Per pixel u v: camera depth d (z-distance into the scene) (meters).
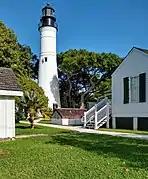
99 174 7.00
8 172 7.32
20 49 37.00
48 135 17.84
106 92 43.94
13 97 15.94
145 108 21.48
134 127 22.61
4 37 27.53
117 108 24.72
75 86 50.25
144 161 8.70
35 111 24.58
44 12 46.44
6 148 11.66
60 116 33.47
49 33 46.22
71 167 7.83
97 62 44.31
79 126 28.50
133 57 23.05
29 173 7.20
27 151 10.79
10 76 16.61
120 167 7.80
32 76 54.47
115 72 25.25
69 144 13.02
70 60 44.66
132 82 23.19
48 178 6.70
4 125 15.48
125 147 11.88
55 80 46.53
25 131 20.83
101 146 12.22
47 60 46.34
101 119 24.86
